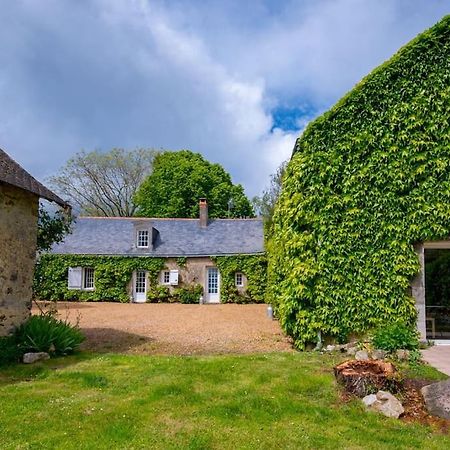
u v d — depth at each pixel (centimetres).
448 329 1190
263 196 3512
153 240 2448
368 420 430
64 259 2334
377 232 844
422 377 578
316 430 404
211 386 534
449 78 860
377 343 755
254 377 574
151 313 1689
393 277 833
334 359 699
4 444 364
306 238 845
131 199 3591
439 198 836
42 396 494
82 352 789
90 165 3469
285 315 866
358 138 858
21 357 682
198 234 2541
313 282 845
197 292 2284
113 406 459
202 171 3353
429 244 872
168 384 533
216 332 1154
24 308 761
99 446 362
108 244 2453
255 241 2431
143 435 384
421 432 406
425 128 855
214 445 368
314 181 857
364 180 854
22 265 759
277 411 449
